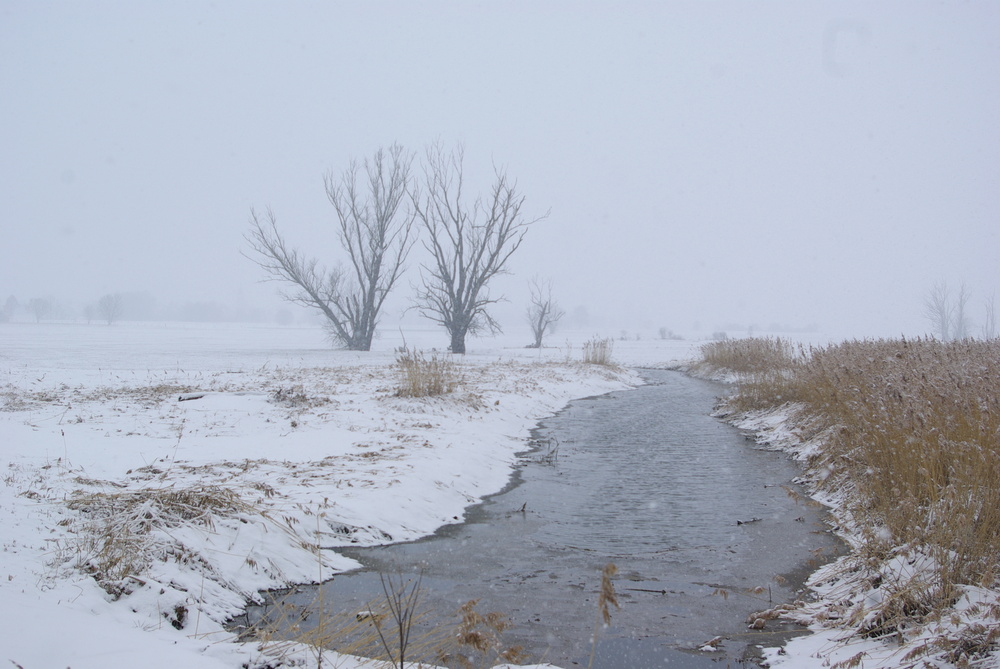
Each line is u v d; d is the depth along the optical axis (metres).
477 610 5.60
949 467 6.55
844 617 5.27
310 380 21.86
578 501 9.41
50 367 28.83
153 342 63.00
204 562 5.89
